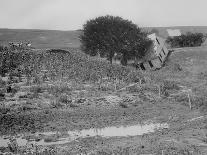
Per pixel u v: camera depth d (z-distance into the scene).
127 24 81.69
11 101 40.12
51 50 73.56
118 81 52.69
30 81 49.12
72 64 60.12
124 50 81.25
